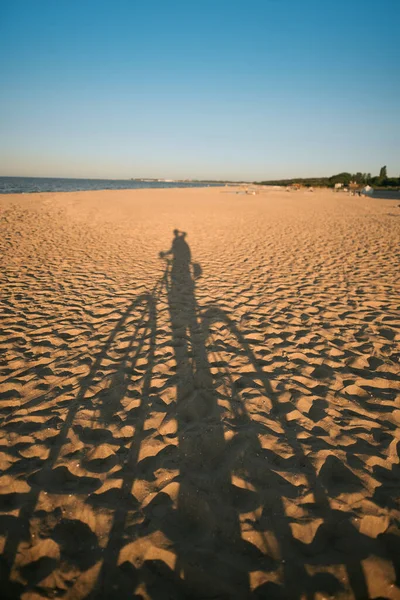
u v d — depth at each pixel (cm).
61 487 186
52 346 349
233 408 252
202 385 282
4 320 410
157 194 3023
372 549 153
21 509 173
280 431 228
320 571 145
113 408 254
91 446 217
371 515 168
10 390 275
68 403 260
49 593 139
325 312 438
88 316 428
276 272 642
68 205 1516
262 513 170
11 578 144
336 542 157
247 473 194
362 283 561
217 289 541
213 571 146
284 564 148
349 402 260
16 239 877
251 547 155
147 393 271
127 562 149
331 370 304
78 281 576
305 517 168
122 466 201
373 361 318
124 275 620
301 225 1271
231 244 925
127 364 315
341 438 222
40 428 232
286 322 409
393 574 143
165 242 949
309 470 196
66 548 155
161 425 235
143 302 480
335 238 990
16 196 1714
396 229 1129
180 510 173
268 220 1433
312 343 355
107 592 139
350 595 137
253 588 140
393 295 498
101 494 182
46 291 520
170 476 193
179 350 342
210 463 202
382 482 187
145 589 140
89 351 340
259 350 342
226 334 378
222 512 171
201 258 764
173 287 552
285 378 292
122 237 999
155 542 157
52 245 848
